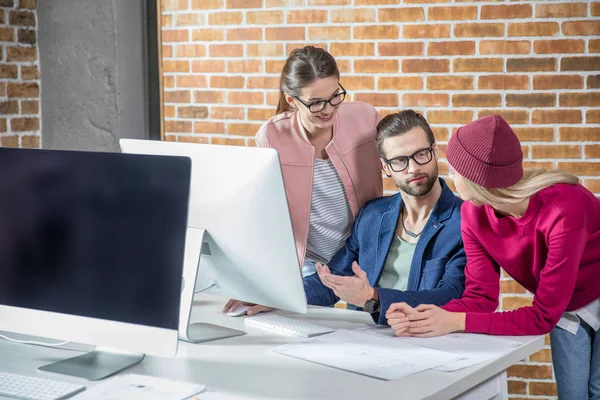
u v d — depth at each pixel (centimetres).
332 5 349
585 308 223
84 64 389
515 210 202
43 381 164
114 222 168
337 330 206
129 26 385
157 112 395
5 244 180
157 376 172
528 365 338
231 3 366
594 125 325
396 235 239
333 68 242
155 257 164
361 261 244
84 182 171
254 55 365
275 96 365
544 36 325
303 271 272
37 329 176
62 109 397
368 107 266
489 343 193
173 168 161
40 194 176
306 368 176
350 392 160
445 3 334
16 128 390
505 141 191
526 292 332
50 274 175
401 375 169
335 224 263
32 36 395
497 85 332
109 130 389
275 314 224
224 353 188
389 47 343
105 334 169
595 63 322
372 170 262
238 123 373
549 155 331
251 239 195
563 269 196
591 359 229
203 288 219
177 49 379
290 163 259
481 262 214
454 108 338
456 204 230
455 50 335
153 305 164
